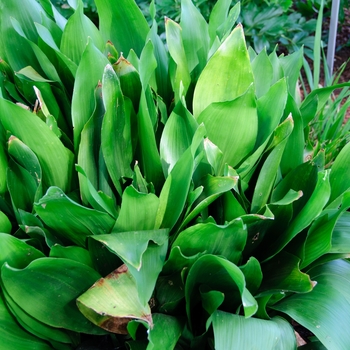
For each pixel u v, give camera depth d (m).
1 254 0.49
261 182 0.56
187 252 0.54
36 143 0.53
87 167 0.55
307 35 1.68
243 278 0.46
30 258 0.52
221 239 0.52
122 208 0.50
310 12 1.91
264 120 0.57
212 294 0.52
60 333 0.55
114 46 0.67
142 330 0.56
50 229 0.54
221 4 0.69
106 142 0.52
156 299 0.56
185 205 0.55
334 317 0.53
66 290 0.53
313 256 0.56
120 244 0.48
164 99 0.67
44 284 0.51
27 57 0.64
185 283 0.53
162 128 0.62
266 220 0.57
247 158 0.56
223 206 0.57
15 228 0.60
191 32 0.66
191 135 0.55
